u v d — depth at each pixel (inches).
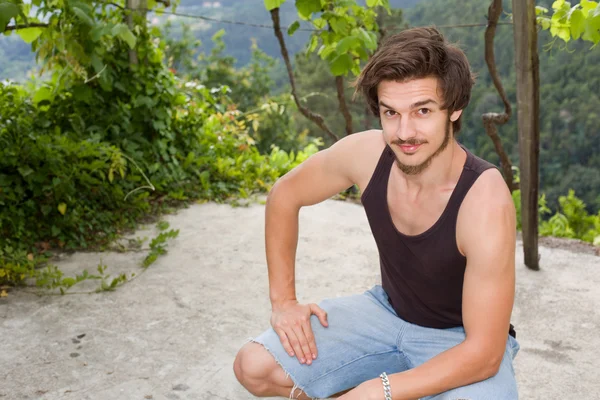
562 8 139.6
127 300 130.7
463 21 1924.2
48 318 121.3
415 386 63.7
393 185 69.2
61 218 162.6
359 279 145.5
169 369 104.9
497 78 167.6
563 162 2278.5
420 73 59.2
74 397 96.0
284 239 82.1
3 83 184.2
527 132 141.3
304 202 81.4
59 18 170.1
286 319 77.6
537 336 117.5
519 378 102.8
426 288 70.2
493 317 62.6
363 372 76.7
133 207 183.2
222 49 1249.4
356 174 75.3
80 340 113.7
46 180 163.0
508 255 62.6
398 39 61.9
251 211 197.0
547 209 222.4
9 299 128.7
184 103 217.2
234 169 225.0
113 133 192.4
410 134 60.9
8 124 164.7
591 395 98.3
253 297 134.3
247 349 77.5
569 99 2329.0
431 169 64.9
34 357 107.3
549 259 157.4
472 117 1937.7
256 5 3991.1
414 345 73.9
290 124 1119.0
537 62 138.2
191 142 220.7
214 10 3934.5
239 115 260.8
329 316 78.2
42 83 190.9
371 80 61.4
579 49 2317.9
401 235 68.6
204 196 207.5
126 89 195.0
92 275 140.1
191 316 124.5
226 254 158.9
